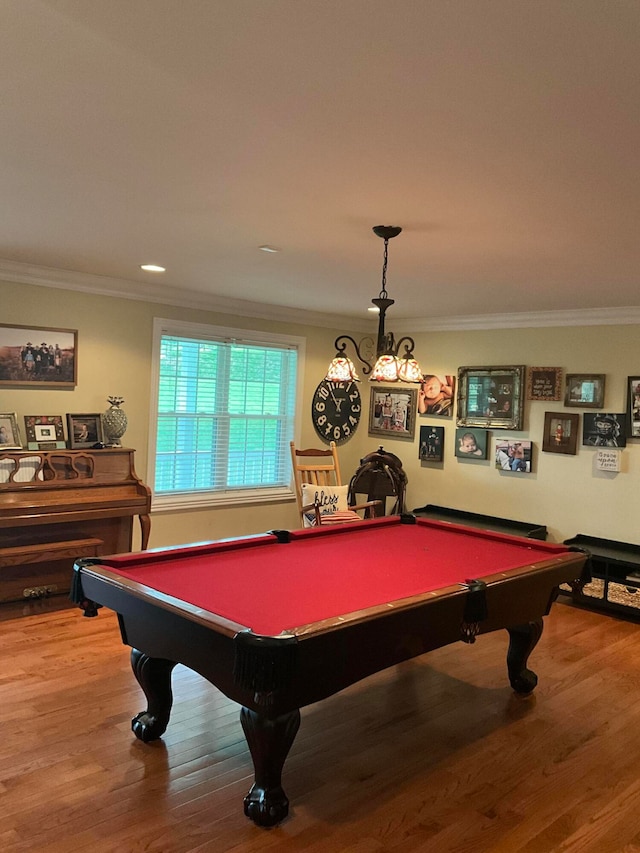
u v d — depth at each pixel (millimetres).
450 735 2939
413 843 2189
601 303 4832
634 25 1334
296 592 2504
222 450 5836
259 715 2160
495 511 5789
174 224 3131
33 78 1708
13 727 2824
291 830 2230
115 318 5023
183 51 1543
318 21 1383
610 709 3258
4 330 4461
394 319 6422
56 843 2107
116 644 3775
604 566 4895
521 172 2232
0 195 2748
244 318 5824
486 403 5820
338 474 5832
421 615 2324
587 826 2324
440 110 1793
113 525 4844
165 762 2604
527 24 1353
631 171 2178
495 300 4914
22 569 4434
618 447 5027
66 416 4754
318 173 2344
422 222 2885
